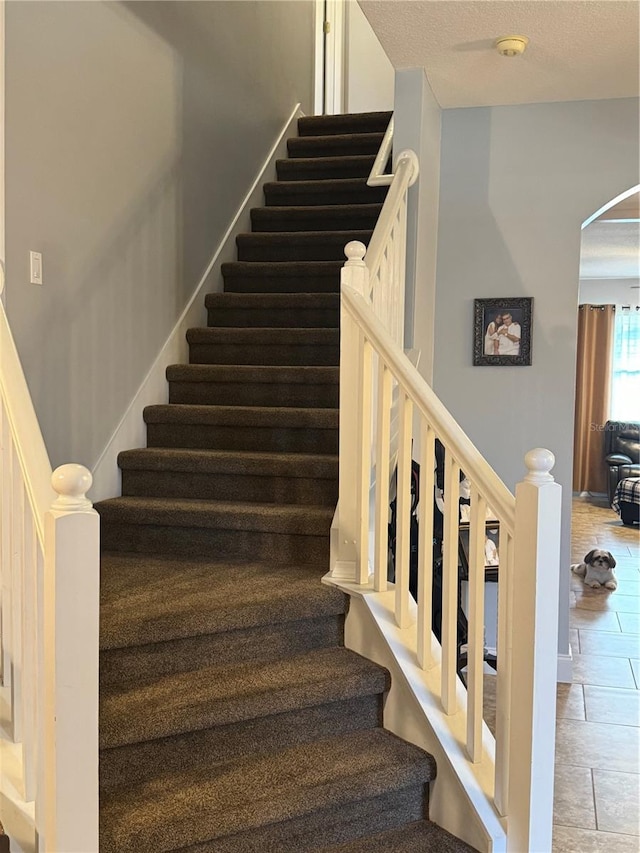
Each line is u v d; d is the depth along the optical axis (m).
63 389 2.89
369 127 5.48
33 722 1.74
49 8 2.71
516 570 1.97
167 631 2.29
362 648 2.54
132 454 3.27
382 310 3.04
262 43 4.96
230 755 2.21
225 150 4.43
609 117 3.75
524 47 3.11
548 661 1.95
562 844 2.53
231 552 2.99
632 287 10.00
